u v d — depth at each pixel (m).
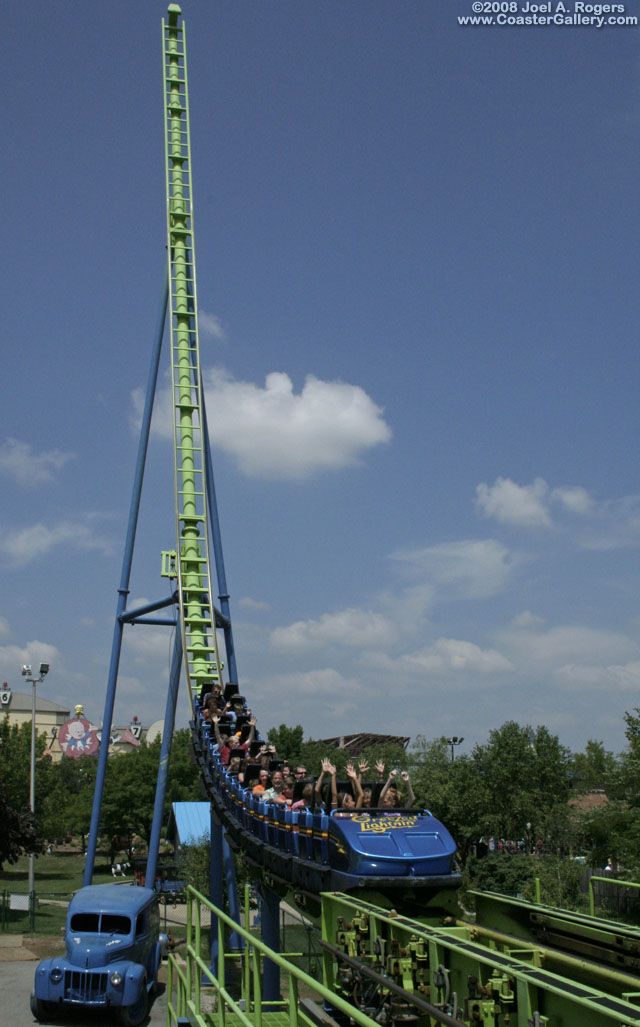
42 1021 26.44
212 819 33.41
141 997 26.45
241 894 39.28
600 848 41.84
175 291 40.28
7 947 38.88
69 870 86.38
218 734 26.27
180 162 41.72
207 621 36.06
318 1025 11.41
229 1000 12.09
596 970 8.99
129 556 38.72
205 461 39.69
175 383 39.03
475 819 57.97
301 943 31.75
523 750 59.00
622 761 43.66
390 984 8.76
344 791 15.55
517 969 7.29
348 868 11.88
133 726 182.88
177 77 42.31
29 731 97.75
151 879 36.59
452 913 12.09
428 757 63.53
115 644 38.12
